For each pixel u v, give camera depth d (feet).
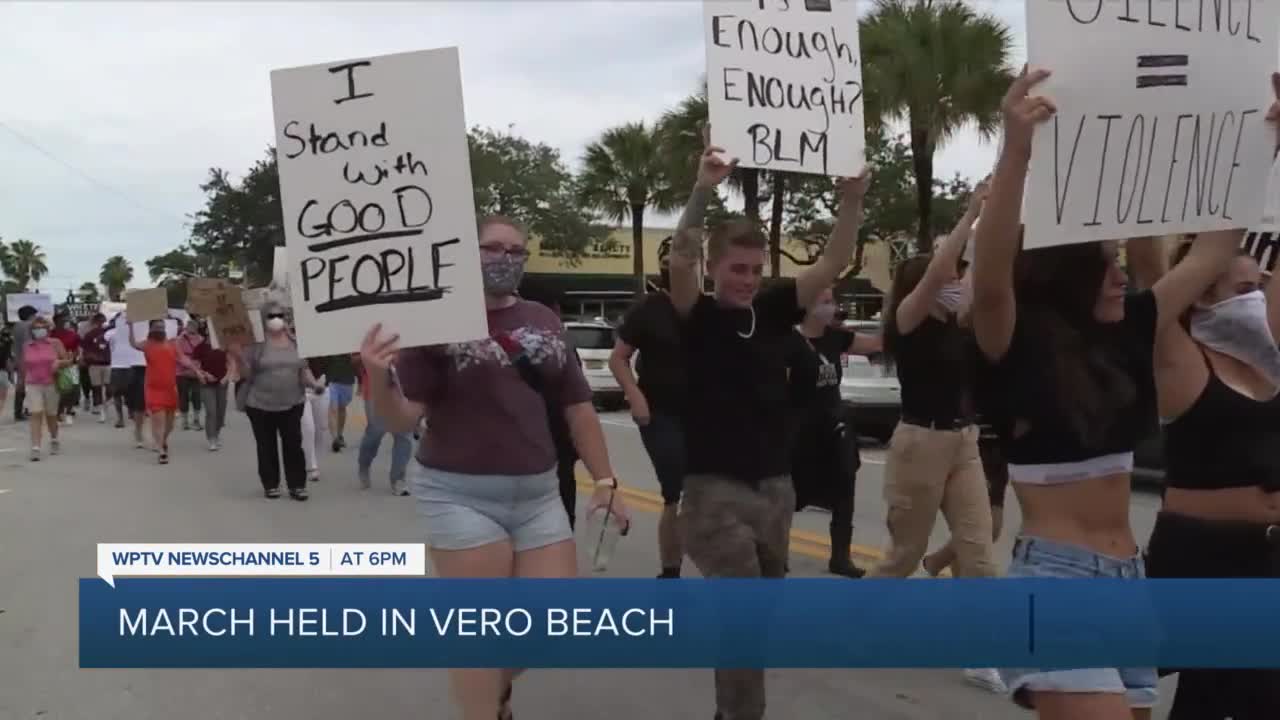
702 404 12.55
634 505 32.22
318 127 10.78
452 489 11.35
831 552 22.82
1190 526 10.14
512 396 11.40
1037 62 8.65
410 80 10.64
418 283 10.70
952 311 16.03
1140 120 8.89
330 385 46.06
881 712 15.17
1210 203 9.11
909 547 17.01
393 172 10.70
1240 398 9.95
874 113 65.57
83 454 45.24
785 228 107.34
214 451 46.39
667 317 17.88
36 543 25.70
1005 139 8.63
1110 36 8.77
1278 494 9.91
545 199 150.51
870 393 46.06
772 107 12.87
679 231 12.51
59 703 15.19
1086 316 9.00
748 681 12.68
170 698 15.44
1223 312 10.04
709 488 12.53
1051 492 8.95
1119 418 8.88
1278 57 9.25
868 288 102.17
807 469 21.89
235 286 45.80
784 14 13.00
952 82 63.46
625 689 16.11
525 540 11.69
